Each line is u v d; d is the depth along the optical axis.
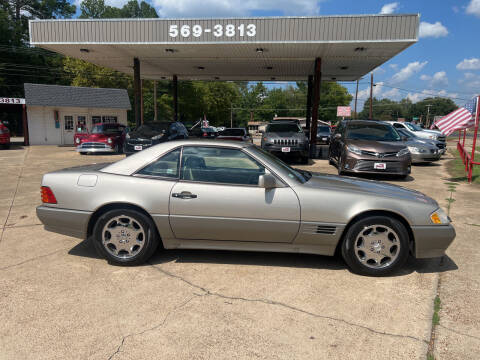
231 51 14.56
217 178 3.80
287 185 3.72
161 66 18.94
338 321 2.88
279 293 3.33
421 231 3.60
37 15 49.84
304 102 99.56
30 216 5.96
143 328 2.76
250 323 2.83
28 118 22.72
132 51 14.85
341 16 11.89
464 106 9.27
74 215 3.85
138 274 3.70
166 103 55.97
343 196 3.68
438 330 2.76
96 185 3.83
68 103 23.52
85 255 4.23
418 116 145.12
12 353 2.45
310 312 3.00
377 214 3.67
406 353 2.49
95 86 41.72
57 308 3.03
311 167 12.48
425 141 13.88
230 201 3.70
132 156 3.98
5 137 19.33
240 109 99.88
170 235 3.84
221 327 2.78
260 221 3.69
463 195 7.66
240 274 3.73
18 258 4.12
